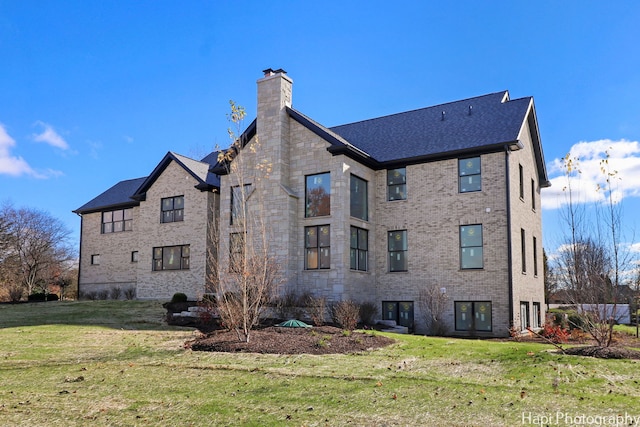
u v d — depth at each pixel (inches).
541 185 1117.7
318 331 652.1
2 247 1736.0
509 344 622.8
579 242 721.6
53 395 389.1
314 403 358.3
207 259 1114.1
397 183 964.6
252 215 923.4
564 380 406.3
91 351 560.1
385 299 943.7
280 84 940.6
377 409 342.6
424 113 1083.9
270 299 748.0
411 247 932.6
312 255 896.3
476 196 881.5
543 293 1059.3
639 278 617.6
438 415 328.5
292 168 932.6
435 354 532.7
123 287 1338.6
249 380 426.0
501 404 348.8
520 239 917.8
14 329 727.7
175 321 799.7
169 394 388.8
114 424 323.6
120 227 1379.2
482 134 909.8
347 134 1124.5
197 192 1158.3
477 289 861.2
